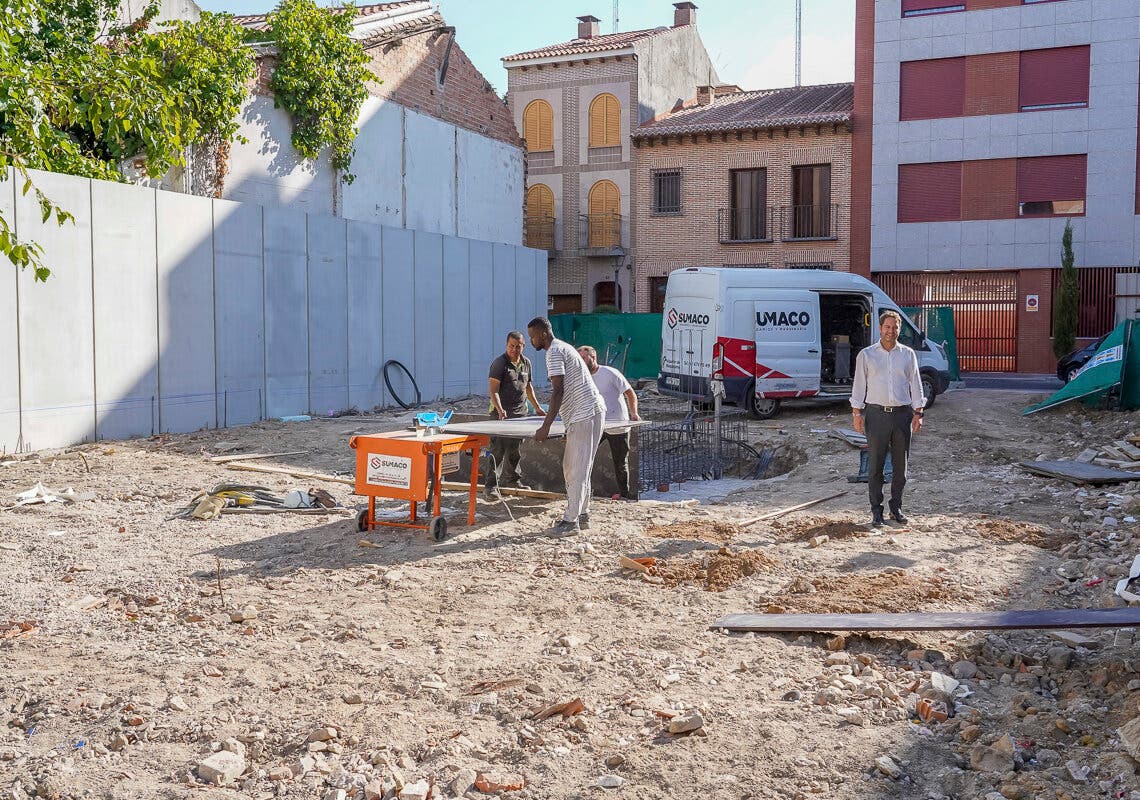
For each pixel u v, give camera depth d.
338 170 21.73
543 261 27.23
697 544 8.46
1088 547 8.25
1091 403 17.38
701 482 13.59
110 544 8.45
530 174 40.66
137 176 16.47
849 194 34.47
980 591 7.05
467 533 8.93
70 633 6.18
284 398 17.88
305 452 13.74
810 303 19.16
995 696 5.25
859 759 4.41
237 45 17.95
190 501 10.29
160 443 14.07
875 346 9.30
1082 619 5.77
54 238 13.32
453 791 4.12
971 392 22.91
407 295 21.33
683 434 15.42
